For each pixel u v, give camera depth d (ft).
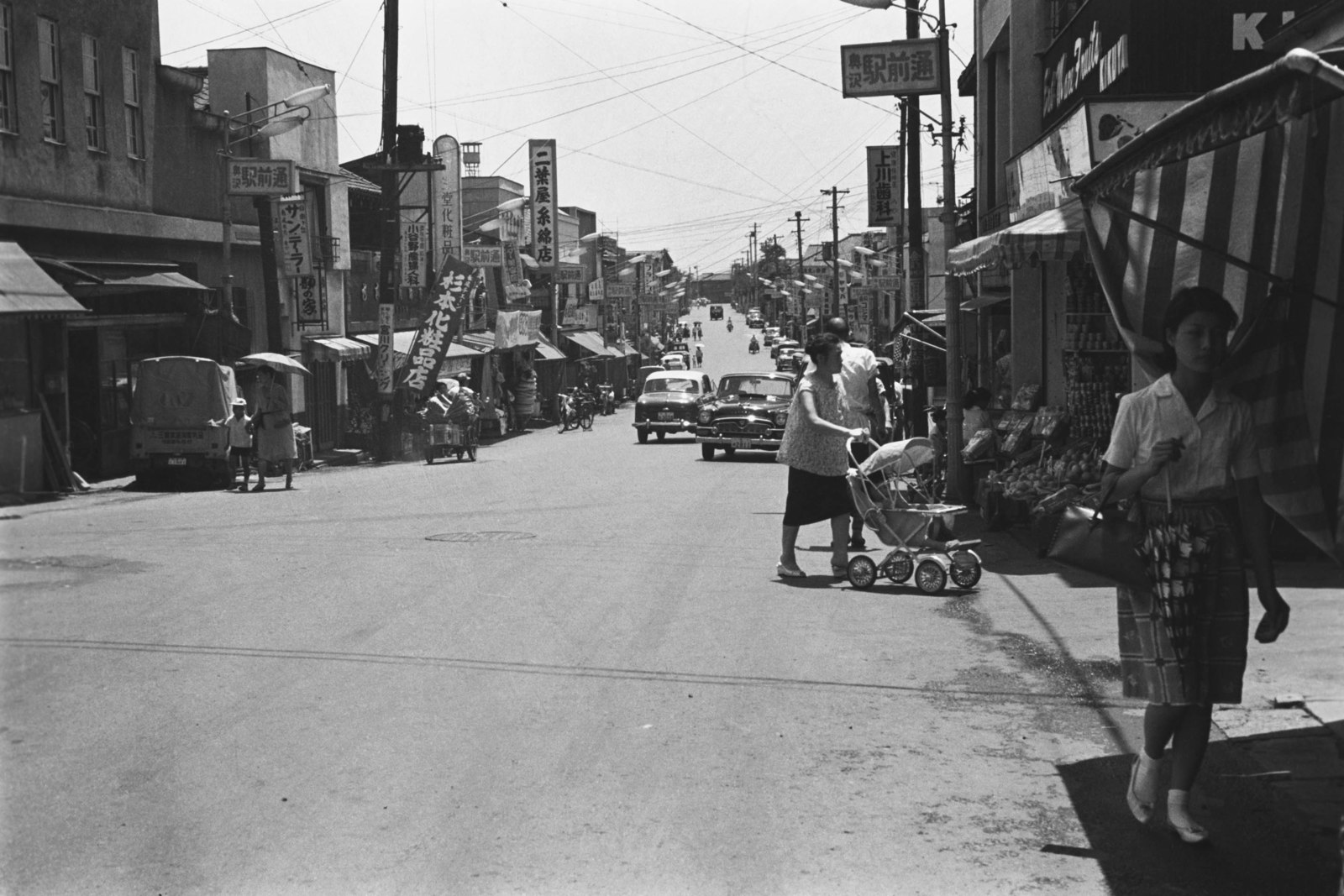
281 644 27.04
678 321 640.99
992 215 79.20
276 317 98.17
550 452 116.98
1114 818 17.93
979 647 28.71
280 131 94.27
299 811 17.33
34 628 27.35
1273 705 23.48
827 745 21.08
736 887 15.28
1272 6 46.52
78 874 15.01
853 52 59.67
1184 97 44.91
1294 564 37.63
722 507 58.90
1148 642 17.20
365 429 119.14
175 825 16.62
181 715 21.53
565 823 17.20
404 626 29.37
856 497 36.88
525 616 30.94
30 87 70.54
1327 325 17.46
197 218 94.02
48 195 72.54
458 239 152.15
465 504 60.18
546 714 22.36
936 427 61.67
